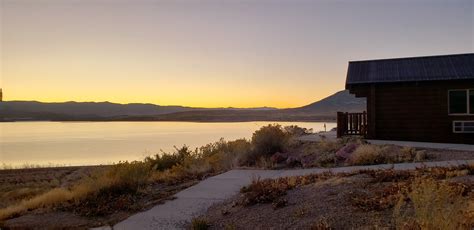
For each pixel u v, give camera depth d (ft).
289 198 29.45
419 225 19.20
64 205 36.58
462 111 61.57
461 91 61.72
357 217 23.20
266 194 30.76
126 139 315.17
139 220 29.99
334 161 50.57
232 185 39.55
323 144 60.03
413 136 64.13
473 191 24.43
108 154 171.73
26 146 272.72
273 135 60.85
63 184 79.41
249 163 55.93
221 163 55.01
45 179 103.04
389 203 23.99
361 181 31.32
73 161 150.20
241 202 30.58
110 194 38.45
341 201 26.45
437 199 19.25
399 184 27.27
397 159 47.50
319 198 28.02
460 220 18.84
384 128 65.87
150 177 47.03
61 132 605.73
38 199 40.16
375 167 42.55
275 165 52.06
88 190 39.75
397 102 65.21
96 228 28.91
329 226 22.39
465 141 60.80
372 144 57.47
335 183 31.48
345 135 69.36
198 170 51.72
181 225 28.12
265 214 27.04
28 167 133.18
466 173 31.65
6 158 179.11
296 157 54.19
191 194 36.65
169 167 61.26
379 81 65.00
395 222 21.17
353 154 50.21
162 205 33.81
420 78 63.05
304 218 24.85
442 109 62.59
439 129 62.64
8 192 73.67
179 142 193.77
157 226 28.27
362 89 67.36
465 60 65.05
